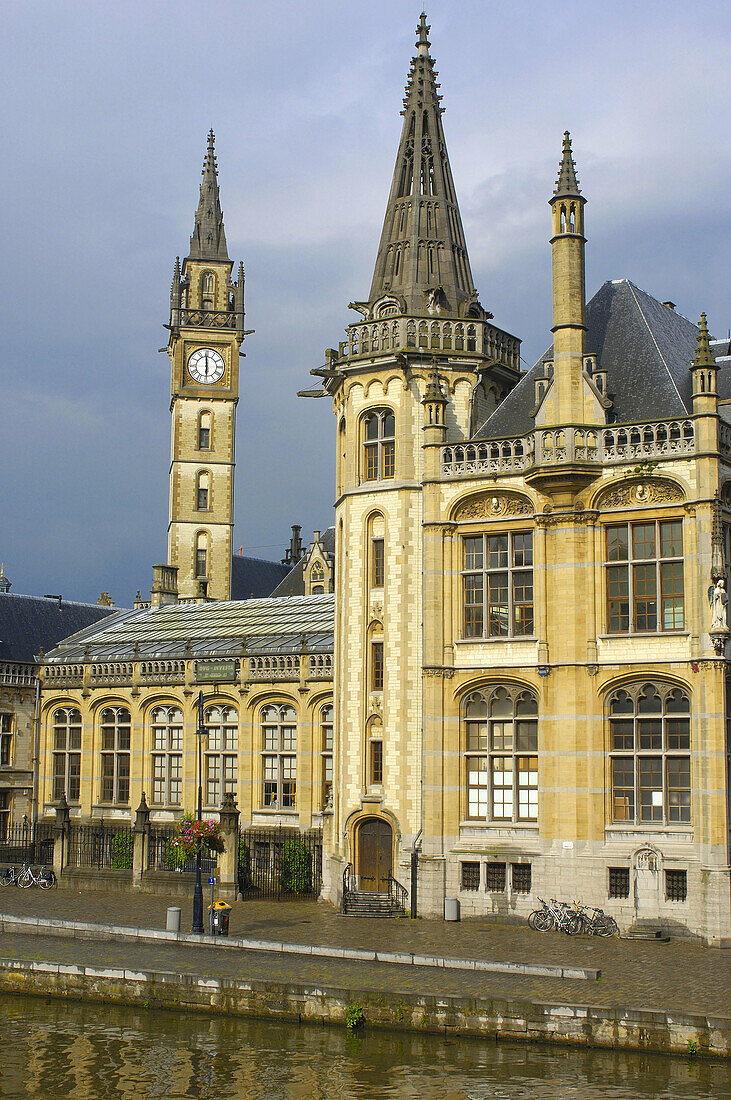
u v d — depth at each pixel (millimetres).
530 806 44562
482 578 46219
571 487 44000
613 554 43938
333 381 53625
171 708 64250
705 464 42125
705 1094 26766
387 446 51031
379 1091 27750
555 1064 29172
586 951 38156
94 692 67000
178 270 117500
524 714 45000
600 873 42250
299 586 108562
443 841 45438
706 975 34000
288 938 40625
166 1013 34312
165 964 36031
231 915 47094
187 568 111062
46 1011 34875
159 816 63594
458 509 46750
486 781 45406
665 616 42812
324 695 58625
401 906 46469
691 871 40812
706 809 40750
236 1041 31672
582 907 42125
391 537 50000
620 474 43531
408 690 48688
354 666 50188
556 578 44344
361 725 49594
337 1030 32031
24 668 71375
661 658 42312
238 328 114438
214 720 62625
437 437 47438
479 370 51219
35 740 69562
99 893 54562
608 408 45031
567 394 45188
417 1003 31516
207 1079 28844
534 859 43562
